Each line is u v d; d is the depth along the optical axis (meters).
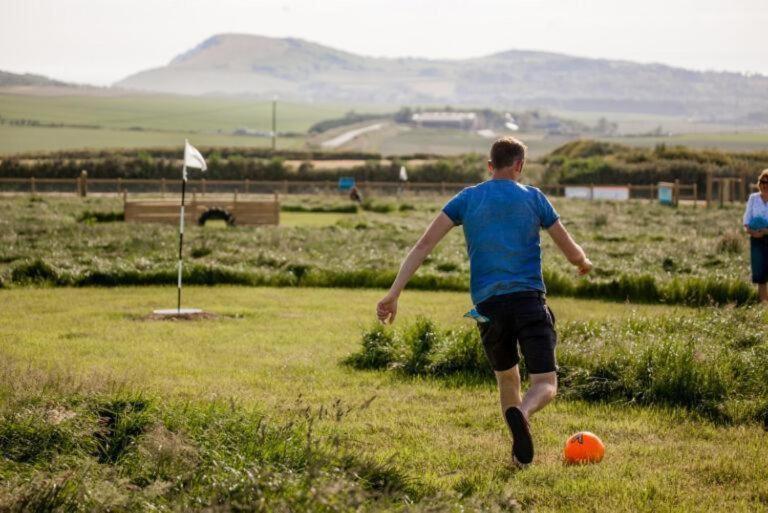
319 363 9.43
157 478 4.52
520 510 4.61
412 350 9.15
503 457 5.80
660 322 9.78
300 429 5.49
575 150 82.31
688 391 7.49
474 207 5.60
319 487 3.99
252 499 3.98
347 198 52.62
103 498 4.10
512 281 5.46
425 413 7.13
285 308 14.23
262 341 10.93
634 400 7.50
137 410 5.69
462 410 7.29
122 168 62.66
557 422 6.89
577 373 7.95
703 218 36.25
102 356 9.66
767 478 5.44
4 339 10.70
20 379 6.39
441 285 17.12
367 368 9.17
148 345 10.45
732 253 21.23
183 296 15.56
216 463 4.59
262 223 32.12
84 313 13.23
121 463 4.91
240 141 164.00
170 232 25.95
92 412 5.52
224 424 5.37
